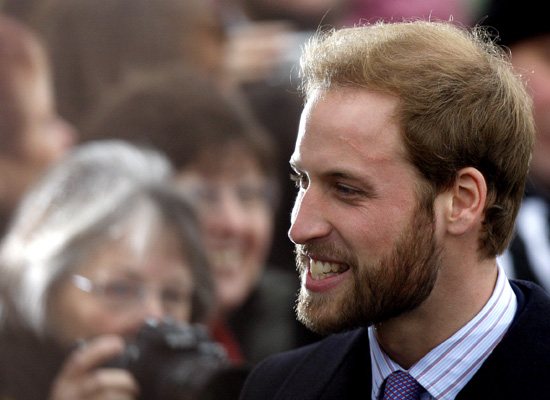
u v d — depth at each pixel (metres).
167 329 7.33
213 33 8.23
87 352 7.42
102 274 7.61
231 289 8.23
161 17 7.97
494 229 4.65
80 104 7.66
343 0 9.53
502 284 4.78
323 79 4.53
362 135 4.37
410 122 4.36
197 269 8.01
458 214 4.51
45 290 7.45
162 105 7.91
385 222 4.41
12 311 7.35
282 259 8.55
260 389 5.51
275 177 8.48
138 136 7.82
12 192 7.40
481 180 4.49
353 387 5.09
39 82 7.55
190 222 7.98
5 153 7.37
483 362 4.63
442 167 4.43
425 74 4.42
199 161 8.05
